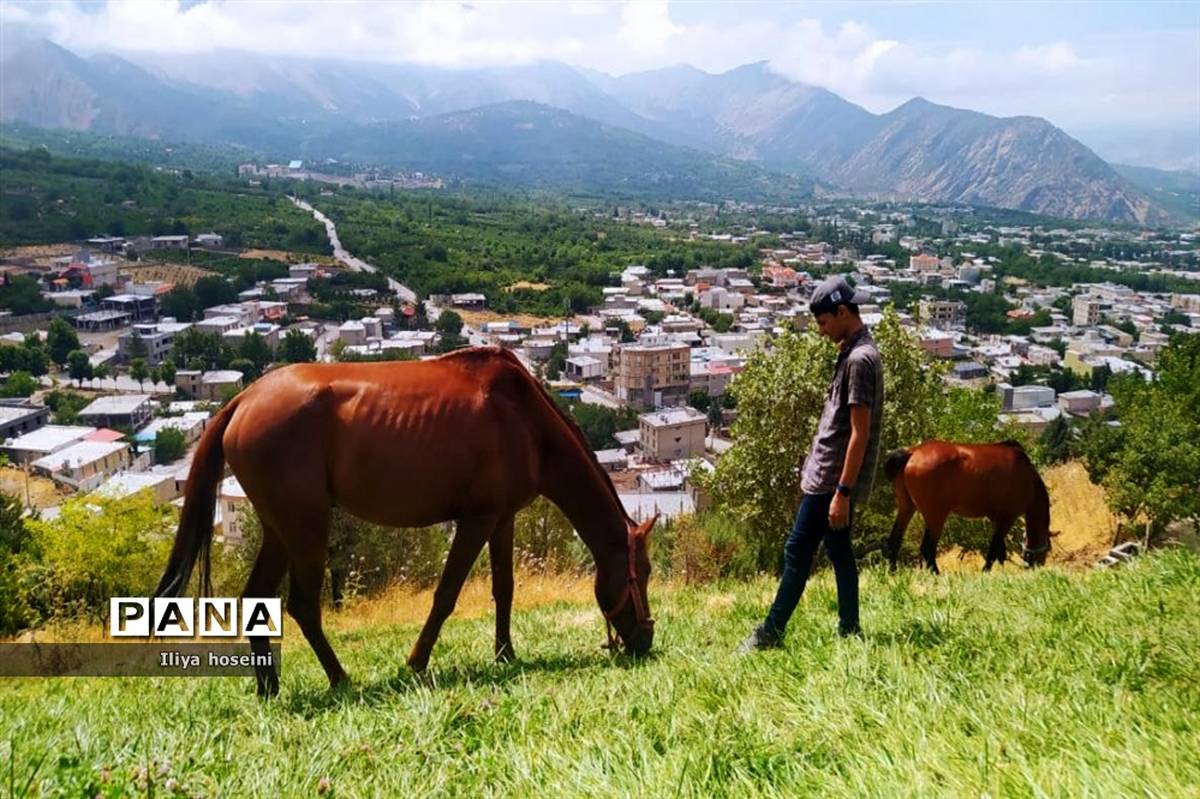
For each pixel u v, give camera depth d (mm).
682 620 7309
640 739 3428
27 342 111250
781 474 18578
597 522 6242
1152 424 22766
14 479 68562
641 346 105000
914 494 10977
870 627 5785
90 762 3500
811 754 3271
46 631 11891
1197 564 6555
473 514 5922
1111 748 3002
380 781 3428
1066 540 25219
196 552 5777
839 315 5344
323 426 5656
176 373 103875
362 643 9195
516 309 148500
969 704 3674
